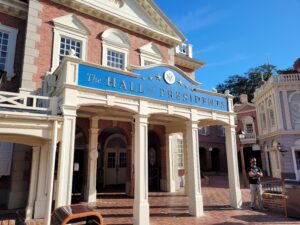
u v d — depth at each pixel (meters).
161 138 14.62
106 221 7.70
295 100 22.44
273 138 23.56
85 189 11.19
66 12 11.26
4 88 9.80
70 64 7.02
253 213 9.11
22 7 10.61
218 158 32.53
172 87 9.36
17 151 9.52
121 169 17.30
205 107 10.34
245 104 29.55
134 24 13.34
